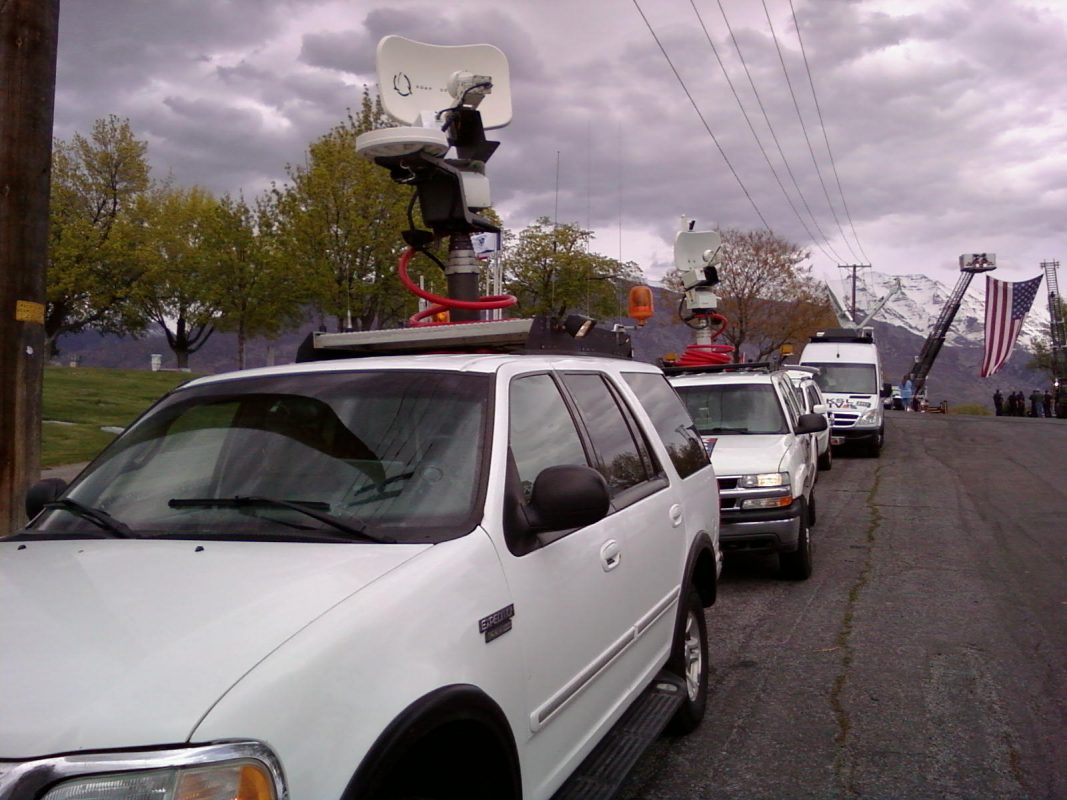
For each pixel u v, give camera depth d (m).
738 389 10.17
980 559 9.28
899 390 62.09
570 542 3.40
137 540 2.90
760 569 9.10
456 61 7.52
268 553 2.69
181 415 3.57
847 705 5.28
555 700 3.11
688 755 4.62
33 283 6.06
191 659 2.11
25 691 2.01
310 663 2.15
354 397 3.39
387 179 27.38
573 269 37.09
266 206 38.16
